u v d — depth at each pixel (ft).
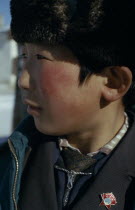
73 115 3.28
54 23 3.02
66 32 3.03
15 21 3.23
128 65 3.26
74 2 3.02
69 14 3.01
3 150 3.89
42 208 3.30
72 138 3.53
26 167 3.56
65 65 3.14
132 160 3.42
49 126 3.34
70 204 3.31
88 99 3.26
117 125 3.57
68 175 3.43
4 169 3.74
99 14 3.05
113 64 3.19
